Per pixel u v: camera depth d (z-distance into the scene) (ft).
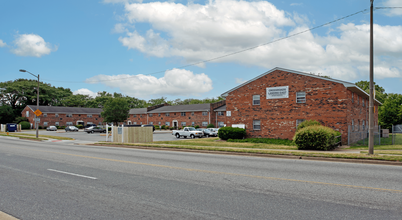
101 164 37.83
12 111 267.18
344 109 77.61
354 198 20.70
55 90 325.01
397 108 164.25
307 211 17.81
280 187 24.23
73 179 27.76
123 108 177.78
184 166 36.14
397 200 20.18
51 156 47.34
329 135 55.98
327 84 80.43
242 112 95.91
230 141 87.25
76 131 209.15
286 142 77.82
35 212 18.01
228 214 17.33
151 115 221.25
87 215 17.35
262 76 92.32
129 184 25.50
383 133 94.27
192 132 117.80
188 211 17.92
